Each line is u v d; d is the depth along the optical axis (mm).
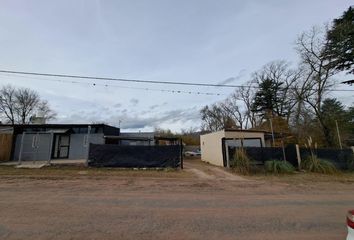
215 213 5625
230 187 9531
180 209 5914
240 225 4789
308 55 24516
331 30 22828
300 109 26625
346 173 14672
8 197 6770
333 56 23000
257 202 6914
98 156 14695
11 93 42375
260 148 15461
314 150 16016
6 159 18250
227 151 16156
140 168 14734
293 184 10633
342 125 24469
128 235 4086
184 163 22016
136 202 6520
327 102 27906
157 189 8633
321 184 10781
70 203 6203
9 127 19281
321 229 4645
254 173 13781
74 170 13484
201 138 25219
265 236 4219
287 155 15797
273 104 37281
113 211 5559
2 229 4223
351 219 2686
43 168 13922
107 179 10742
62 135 20031
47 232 4121
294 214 5672
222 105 51625
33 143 19359
